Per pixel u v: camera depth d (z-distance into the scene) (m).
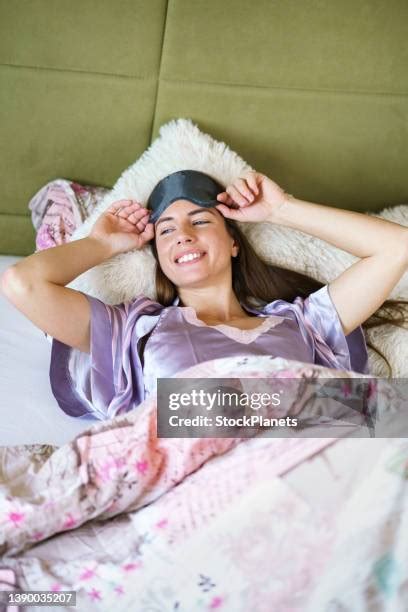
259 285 1.63
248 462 1.05
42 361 1.55
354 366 1.54
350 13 1.76
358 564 0.96
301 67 1.80
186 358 1.37
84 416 1.43
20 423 1.37
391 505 0.98
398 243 1.46
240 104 1.82
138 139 1.84
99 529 1.10
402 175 1.95
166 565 0.98
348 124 1.87
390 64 1.82
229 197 1.60
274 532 0.99
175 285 1.58
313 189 1.95
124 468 1.09
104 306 1.44
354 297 1.47
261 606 0.97
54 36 1.71
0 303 1.70
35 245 1.93
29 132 1.79
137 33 1.72
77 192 1.79
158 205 1.58
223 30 1.74
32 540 1.06
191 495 1.04
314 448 1.05
